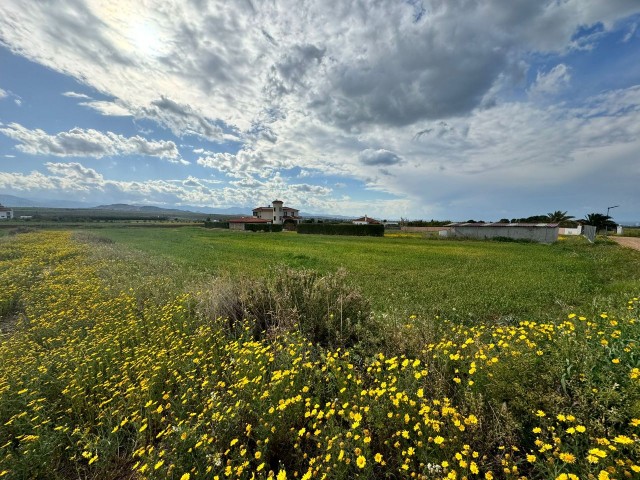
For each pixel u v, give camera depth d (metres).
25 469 2.17
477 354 2.65
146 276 8.94
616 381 2.10
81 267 10.13
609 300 5.15
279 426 2.33
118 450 2.48
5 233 29.61
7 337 5.14
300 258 16.08
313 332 4.20
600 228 51.41
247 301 4.86
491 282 9.25
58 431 2.59
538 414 1.91
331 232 49.34
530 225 32.88
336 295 4.68
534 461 1.71
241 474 1.97
